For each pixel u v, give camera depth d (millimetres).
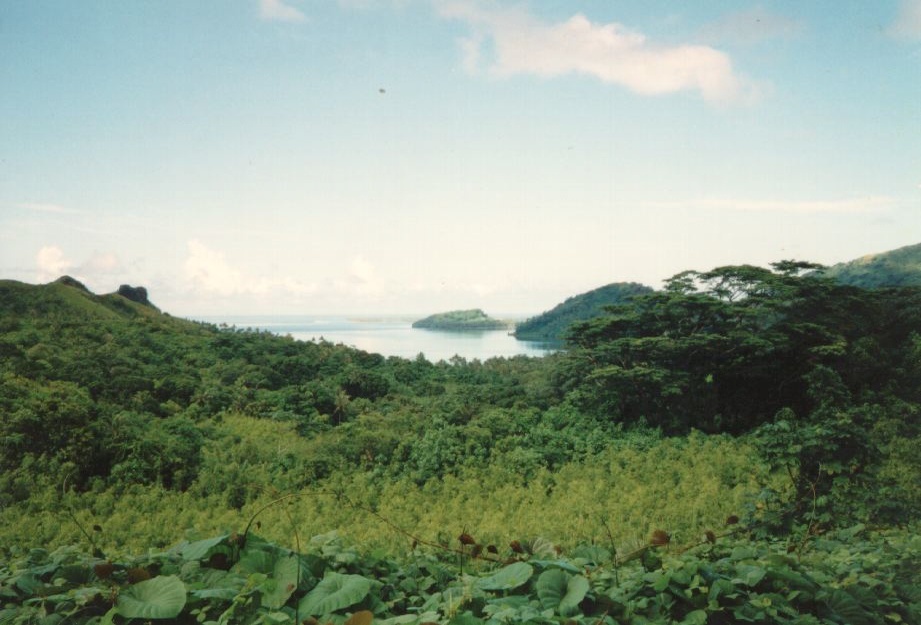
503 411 37875
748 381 39188
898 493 8461
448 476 26125
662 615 3576
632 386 36938
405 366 78750
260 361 65812
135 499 25000
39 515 21969
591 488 22453
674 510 17578
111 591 3400
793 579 3953
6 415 29578
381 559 4172
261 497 24672
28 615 3258
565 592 3508
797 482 9258
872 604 4152
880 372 32438
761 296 42250
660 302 43156
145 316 105875
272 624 3088
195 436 34812
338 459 30219
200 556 3668
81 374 45656
